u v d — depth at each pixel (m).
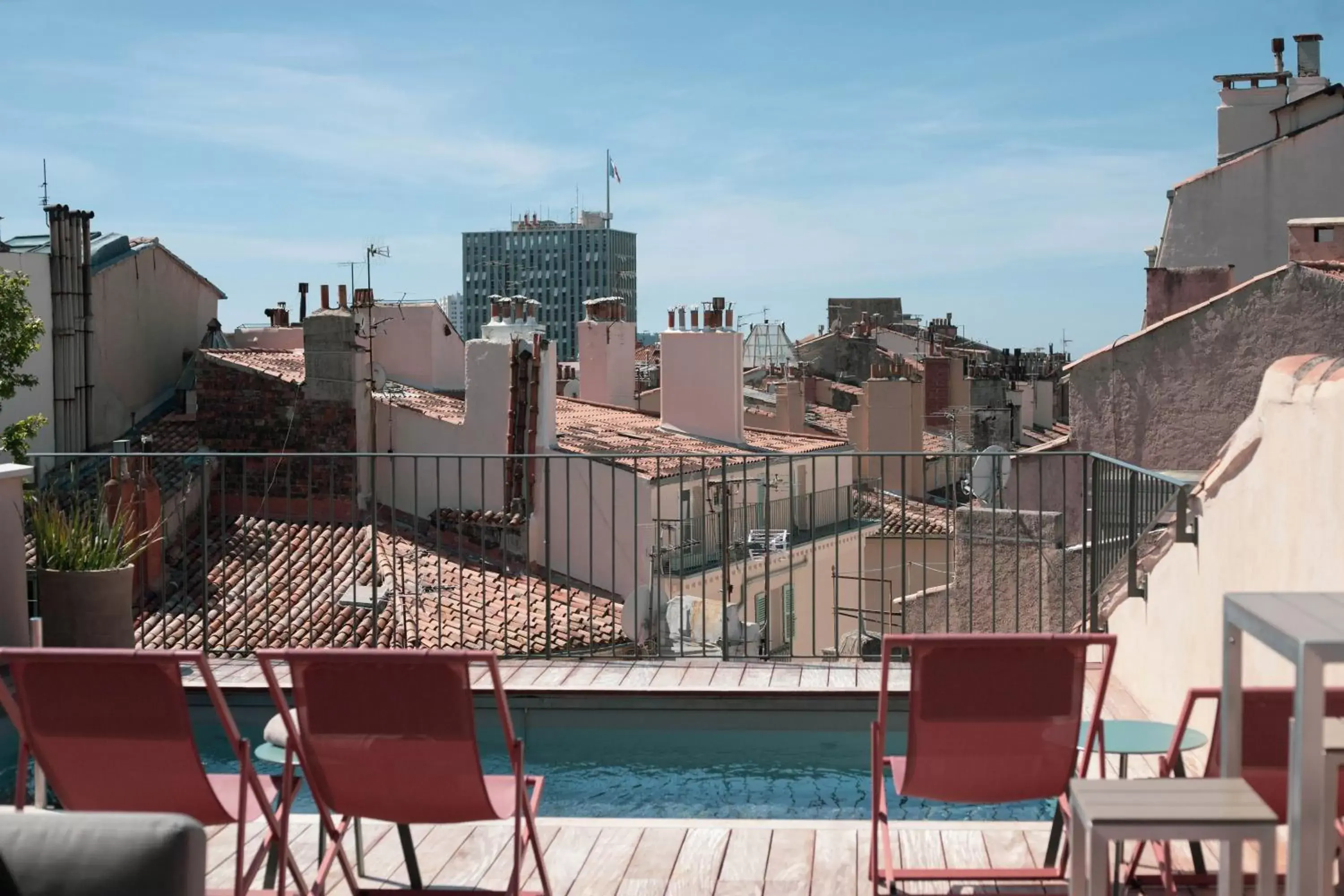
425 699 3.97
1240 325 13.58
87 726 4.00
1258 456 5.72
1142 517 7.43
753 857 5.02
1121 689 7.47
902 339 55.03
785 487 23.56
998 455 8.98
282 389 20.94
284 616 16.31
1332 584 4.95
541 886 4.78
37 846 2.79
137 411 25.00
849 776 6.44
